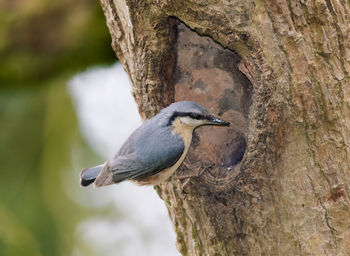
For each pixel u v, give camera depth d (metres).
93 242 15.16
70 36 14.84
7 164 15.11
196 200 9.16
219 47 10.16
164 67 9.83
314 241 8.55
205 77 10.31
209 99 10.34
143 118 10.20
